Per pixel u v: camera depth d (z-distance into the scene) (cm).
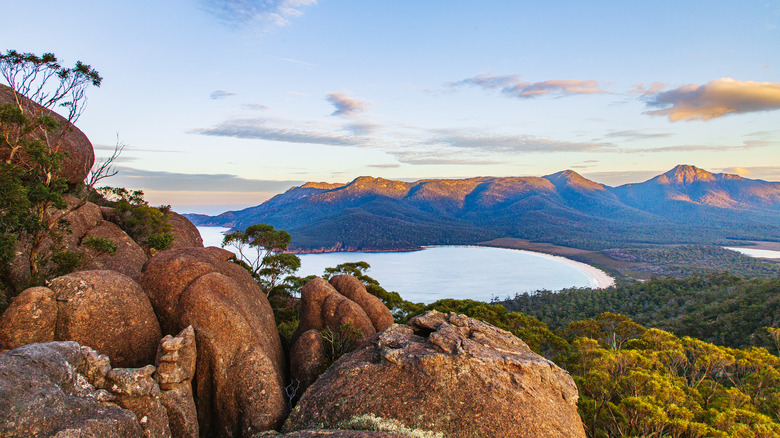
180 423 1541
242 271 2330
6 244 1922
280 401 1750
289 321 3469
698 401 3073
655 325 11800
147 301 1812
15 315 1445
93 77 2645
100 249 2362
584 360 3120
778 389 3456
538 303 18275
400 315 4875
